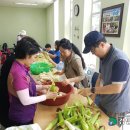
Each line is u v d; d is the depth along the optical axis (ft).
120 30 8.13
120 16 7.99
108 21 9.04
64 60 7.30
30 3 23.59
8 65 4.02
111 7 8.64
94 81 7.12
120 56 4.15
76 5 14.53
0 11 27.37
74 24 15.51
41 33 29.96
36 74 8.46
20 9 28.09
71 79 6.57
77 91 5.65
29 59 3.88
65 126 3.85
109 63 4.38
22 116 4.12
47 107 4.90
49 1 21.90
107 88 4.31
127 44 8.07
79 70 6.73
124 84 4.34
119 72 4.00
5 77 4.05
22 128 3.71
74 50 6.97
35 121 4.20
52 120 4.22
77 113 4.27
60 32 20.13
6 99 4.26
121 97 4.59
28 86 3.93
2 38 28.58
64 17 17.72
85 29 13.48
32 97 4.09
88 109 4.55
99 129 3.85
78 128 3.76
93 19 13.03
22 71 3.79
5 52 19.31
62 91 5.62
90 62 13.15
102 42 4.21
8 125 4.44
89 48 4.22
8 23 28.22
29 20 28.91
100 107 5.15
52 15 23.77
